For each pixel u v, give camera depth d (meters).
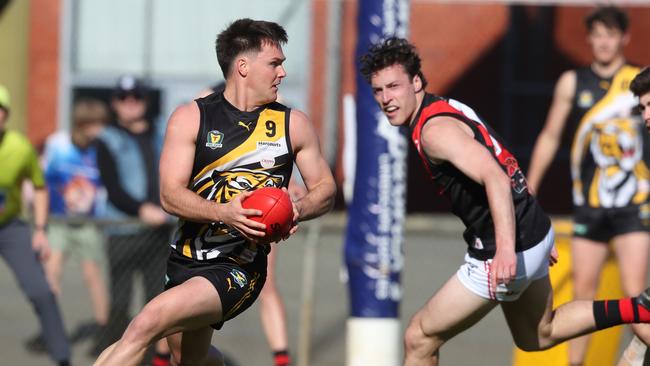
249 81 16.72
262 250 17.45
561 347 24.09
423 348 18.61
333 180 17.50
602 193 24.39
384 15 22.62
